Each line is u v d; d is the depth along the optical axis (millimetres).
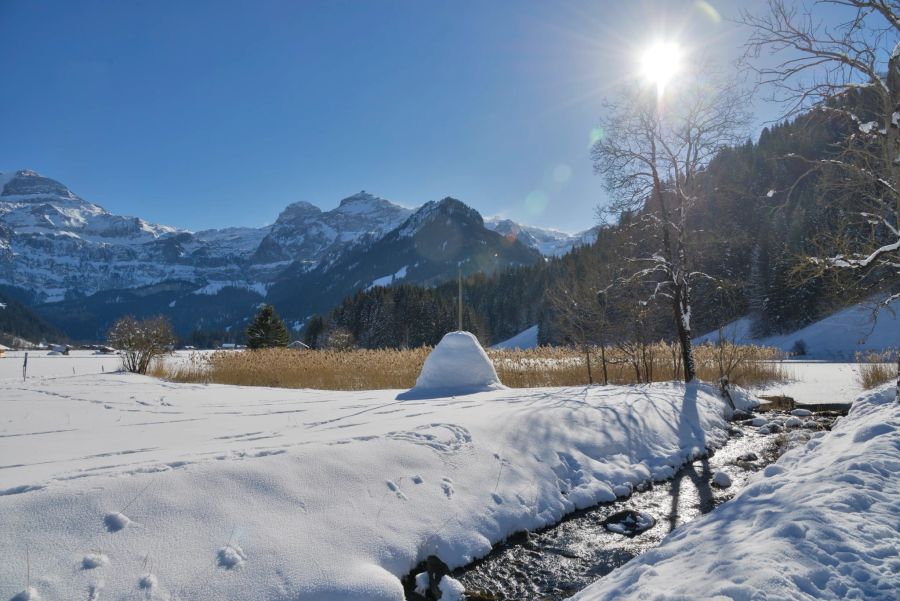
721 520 4438
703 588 3080
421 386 13102
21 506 3828
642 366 17203
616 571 4227
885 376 15359
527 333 78875
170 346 21625
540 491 6648
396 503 5418
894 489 4234
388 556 4770
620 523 6379
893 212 8547
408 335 71062
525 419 8367
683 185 13781
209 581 3820
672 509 6844
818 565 3092
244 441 6711
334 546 4559
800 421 11656
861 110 8719
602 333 15719
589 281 16547
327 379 17141
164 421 8719
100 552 3729
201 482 4648
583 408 9555
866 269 9336
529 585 4934
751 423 11820
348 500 5164
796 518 3762
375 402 11164
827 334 43219
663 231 14156
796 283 10281
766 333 49438
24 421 8539
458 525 5527
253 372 18062
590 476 7410
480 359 13289
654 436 9227
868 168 8656
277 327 42531
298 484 5059
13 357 50406
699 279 14812
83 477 4449
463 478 6277
